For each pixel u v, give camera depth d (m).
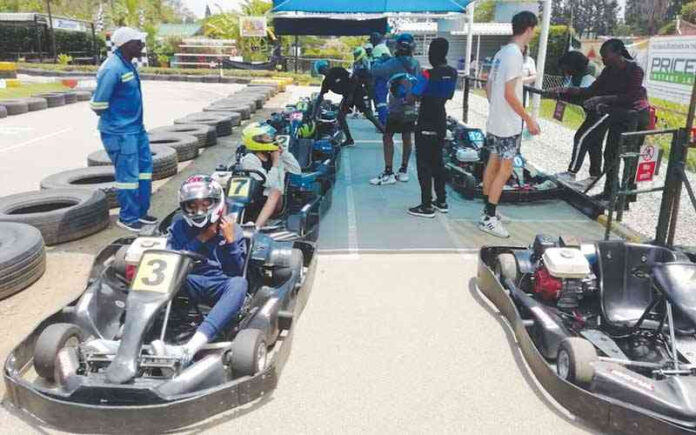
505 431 2.88
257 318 3.37
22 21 30.19
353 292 4.45
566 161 8.91
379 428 2.90
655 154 5.36
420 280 4.69
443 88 5.83
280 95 19.23
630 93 6.11
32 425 2.83
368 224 6.04
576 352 2.96
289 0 8.27
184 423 2.71
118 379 2.67
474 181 6.93
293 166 4.96
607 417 2.76
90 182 6.86
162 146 8.21
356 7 8.22
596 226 6.04
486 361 3.52
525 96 10.64
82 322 3.21
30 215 5.17
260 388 2.95
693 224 6.06
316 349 3.62
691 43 8.74
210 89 21.73
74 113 14.33
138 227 5.77
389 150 7.58
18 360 3.04
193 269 3.31
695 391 2.66
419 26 27.08
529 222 6.16
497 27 25.97
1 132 11.40
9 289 4.20
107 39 28.25
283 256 3.91
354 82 10.15
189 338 3.28
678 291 2.97
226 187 4.52
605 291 3.59
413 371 3.41
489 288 4.28
